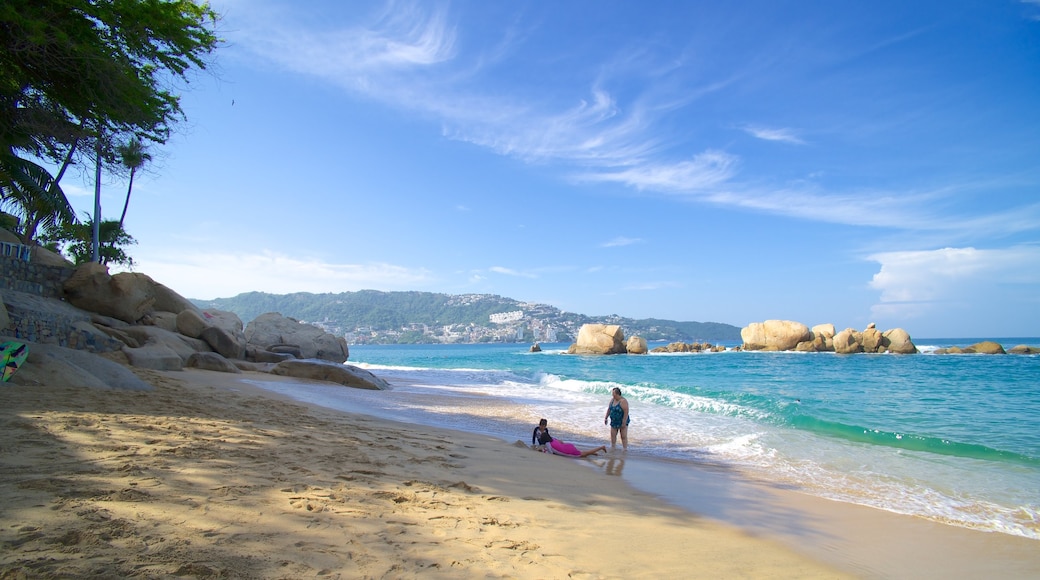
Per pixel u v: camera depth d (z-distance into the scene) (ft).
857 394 80.18
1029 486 27.78
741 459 34.35
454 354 325.62
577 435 42.93
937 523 21.27
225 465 18.04
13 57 36.81
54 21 36.60
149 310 78.02
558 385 88.69
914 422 51.60
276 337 104.06
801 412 54.54
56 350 34.78
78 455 16.93
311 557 11.30
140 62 43.96
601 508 19.89
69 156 46.14
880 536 19.35
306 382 70.08
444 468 23.67
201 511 13.20
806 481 28.58
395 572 11.18
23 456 16.16
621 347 259.80
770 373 130.00
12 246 62.75
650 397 68.49
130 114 42.22
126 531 11.29
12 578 8.67
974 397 75.41
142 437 20.59
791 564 15.55
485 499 18.80
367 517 14.65
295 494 15.80
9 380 29.58
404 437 31.73
